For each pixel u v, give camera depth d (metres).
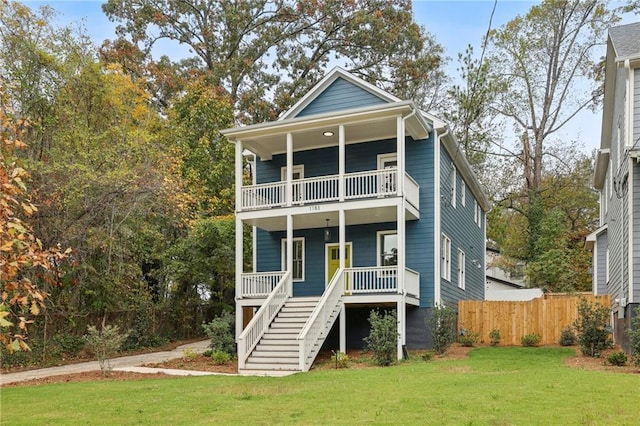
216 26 37.56
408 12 37.53
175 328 24.69
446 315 16.73
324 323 15.51
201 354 17.97
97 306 19.31
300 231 20.31
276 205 17.88
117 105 23.72
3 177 5.35
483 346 18.45
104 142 21.36
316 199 17.59
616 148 16.83
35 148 19.45
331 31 37.31
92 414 8.50
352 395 9.21
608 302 18.20
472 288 25.12
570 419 7.08
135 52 35.41
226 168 28.19
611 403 7.98
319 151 20.22
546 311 18.88
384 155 19.16
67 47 21.52
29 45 19.67
